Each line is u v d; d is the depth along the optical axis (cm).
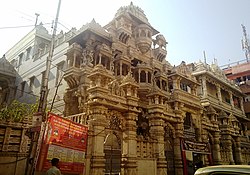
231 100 3659
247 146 3077
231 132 2525
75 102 1838
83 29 1997
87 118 1259
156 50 2791
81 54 1964
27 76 2750
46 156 935
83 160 1099
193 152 1814
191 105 2059
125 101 1358
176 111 1775
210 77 3234
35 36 2842
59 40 2395
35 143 957
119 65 2119
